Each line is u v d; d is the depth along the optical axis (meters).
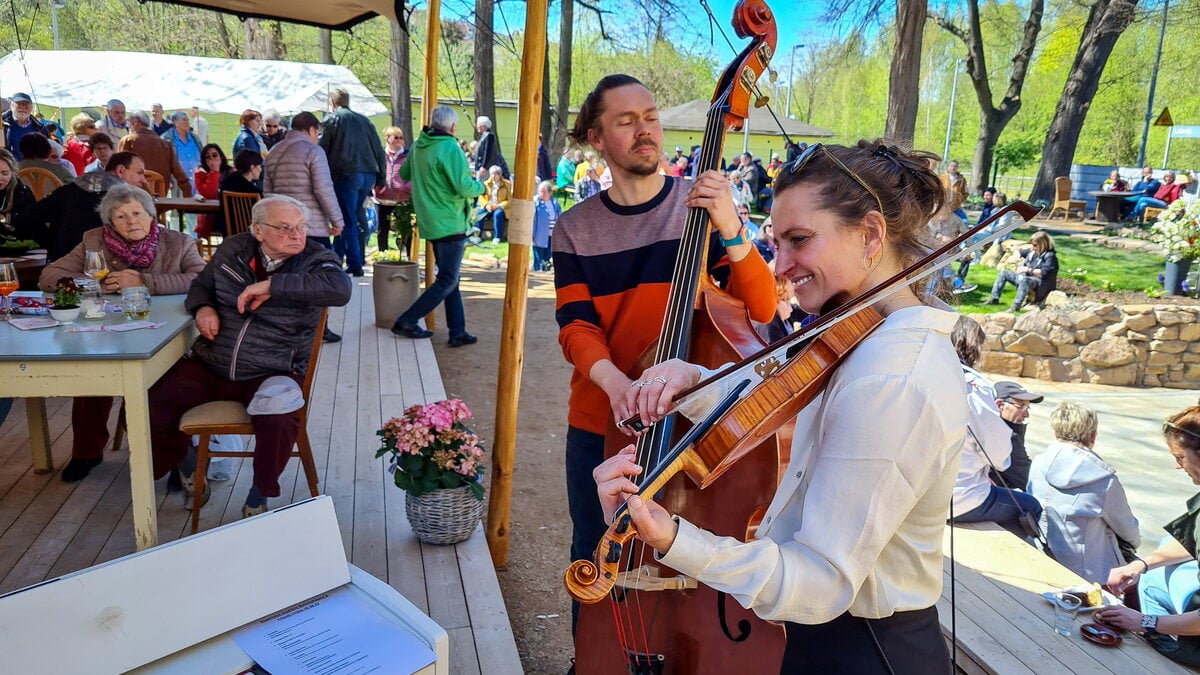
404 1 5.56
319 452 4.11
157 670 1.41
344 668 1.43
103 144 8.20
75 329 2.95
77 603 1.35
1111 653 2.61
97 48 25.95
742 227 2.00
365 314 7.29
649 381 1.58
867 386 1.10
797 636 1.39
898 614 1.27
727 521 1.72
